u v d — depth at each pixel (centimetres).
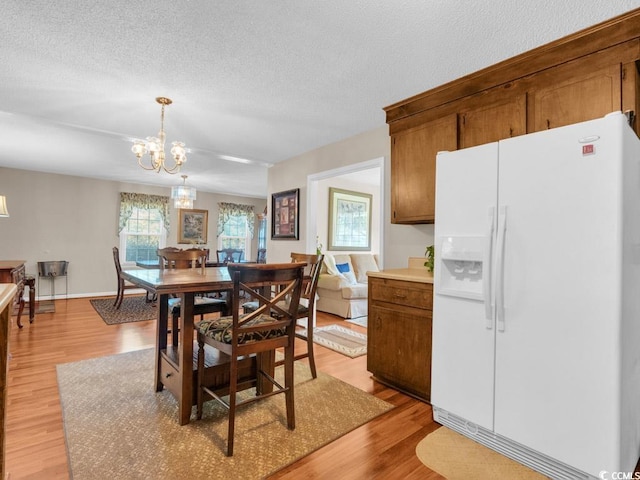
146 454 166
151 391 236
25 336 369
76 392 232
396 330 245
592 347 142
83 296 630
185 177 611
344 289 482
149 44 209
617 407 135
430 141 274
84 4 173
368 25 190
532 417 158
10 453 165
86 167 554
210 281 196
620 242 136
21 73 244
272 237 521
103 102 293
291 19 185
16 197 574
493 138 237
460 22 187
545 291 155
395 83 260
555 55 207
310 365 267
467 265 191
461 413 186
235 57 223
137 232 700
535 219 158
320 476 154
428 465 163
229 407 170
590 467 142
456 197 190
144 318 456
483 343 176
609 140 139
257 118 331
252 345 178
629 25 180
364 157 372
